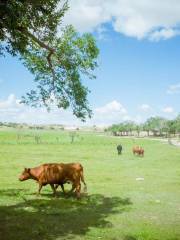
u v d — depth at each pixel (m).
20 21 11.86
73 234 12.84
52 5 12.38
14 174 30.88
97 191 22.16
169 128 179.38
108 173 32.22
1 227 13.20
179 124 169.00
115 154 57.62
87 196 20.06
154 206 17.94
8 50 12.63
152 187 24.09
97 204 18.06
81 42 13.88
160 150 71.50
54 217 15.10
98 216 15.59
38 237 12.34
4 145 74.31
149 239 12.48
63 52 13.84
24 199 18.62
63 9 12.77
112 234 13.02
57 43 13.70
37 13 12.35
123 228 13.85
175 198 20.17
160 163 42.66
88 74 14.18
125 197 20.23
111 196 20.45
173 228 14.03
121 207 17.52
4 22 11.52
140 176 30.20
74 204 17.72
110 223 14.48
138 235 12.95
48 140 101.31
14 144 78.19
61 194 20.45
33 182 25.83
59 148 70.00
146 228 13.86
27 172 19.66
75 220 14.77
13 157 47.94
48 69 14.13
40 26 12.77
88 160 45.81
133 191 22.33
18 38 12.52
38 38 13.19
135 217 15.63
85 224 14.22
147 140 131.62
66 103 14.19
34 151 59.94
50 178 19.16
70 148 70.69
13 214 15.28
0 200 18.25
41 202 17.84
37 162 42.16
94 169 35.47
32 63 14.22
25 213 15.55
